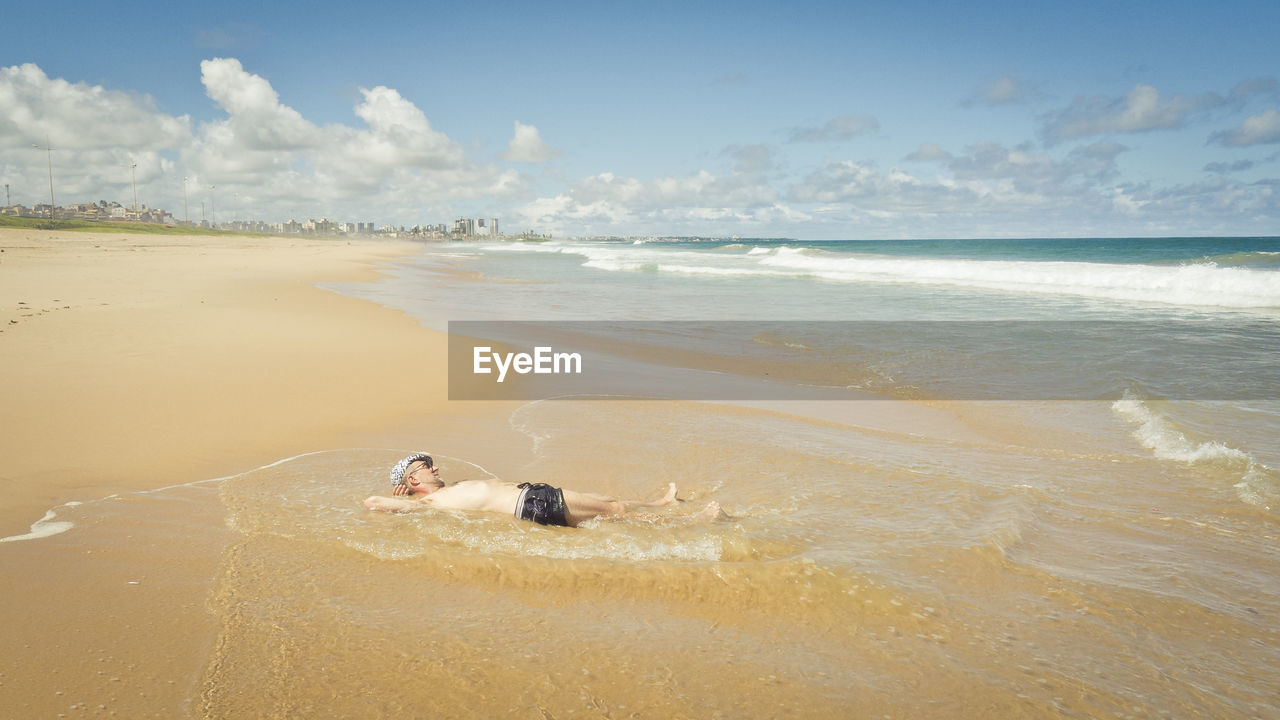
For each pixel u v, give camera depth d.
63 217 178.25
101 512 4.07
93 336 9.42
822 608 3.15
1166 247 60.16
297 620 2.95
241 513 4.14
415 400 7.36
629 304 18.42
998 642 2.91
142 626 2.84
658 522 4.21
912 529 4.11
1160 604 3.27
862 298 19.33
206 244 62.62
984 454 5.89
